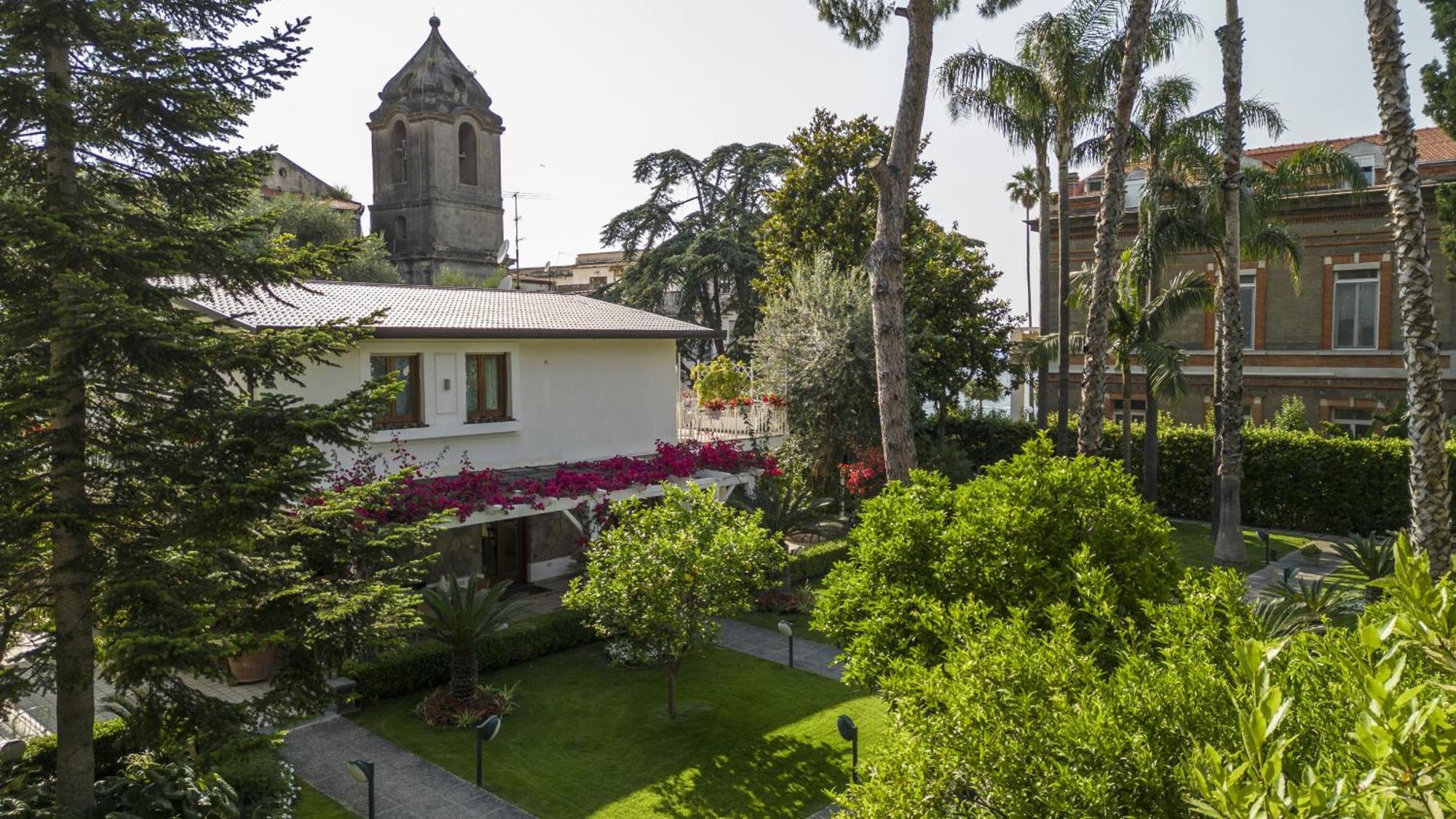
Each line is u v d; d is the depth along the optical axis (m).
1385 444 22.42
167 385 7.95
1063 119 20.44
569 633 15.10
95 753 9.52
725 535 11.96
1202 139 21.94
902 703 5.56
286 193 47.81
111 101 7.72
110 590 7.27
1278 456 23.97
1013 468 9.66
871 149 28.73
